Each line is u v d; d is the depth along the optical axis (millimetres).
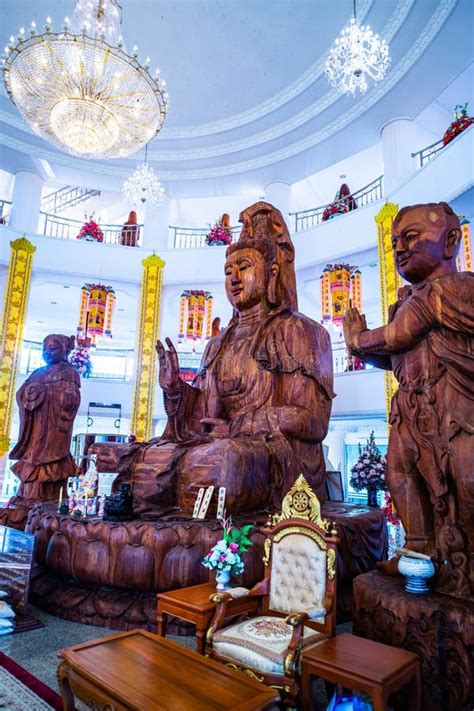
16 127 10281
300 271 10602
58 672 2088
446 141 7855
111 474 4438
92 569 3523
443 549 2684
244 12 8500
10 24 8969
